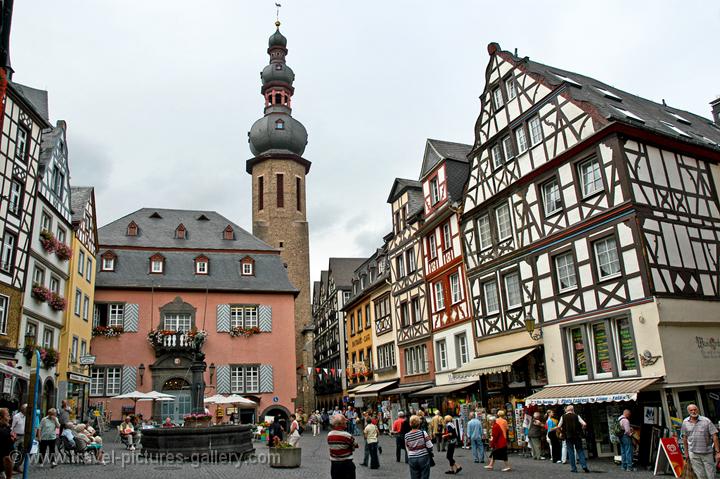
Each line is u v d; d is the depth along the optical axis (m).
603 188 17.62
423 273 29.44
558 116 19.53
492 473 14.35
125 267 37.12
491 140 23.06
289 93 66.62
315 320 66.38
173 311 36.59
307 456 20.05
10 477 10.08
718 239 18.41
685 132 20.53
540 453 17.44
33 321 22.91
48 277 24.59
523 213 20.95
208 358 36.31
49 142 25.89
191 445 17.95
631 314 16.45
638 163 17.39
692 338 16.30
